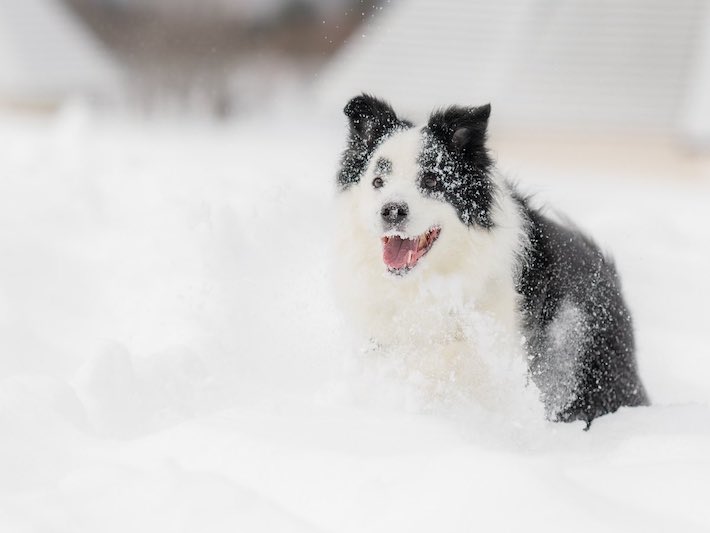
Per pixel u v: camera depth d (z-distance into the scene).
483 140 7.34
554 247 7.75
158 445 5.41
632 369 8.05
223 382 6.96
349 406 6.36
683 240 13.46
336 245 7.68
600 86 36.16
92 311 9.73
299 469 4.89
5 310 9.09
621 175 32.97
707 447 5.62
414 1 37.97
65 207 13.88
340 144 8.02
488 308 7.23
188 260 10.09
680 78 35.81
